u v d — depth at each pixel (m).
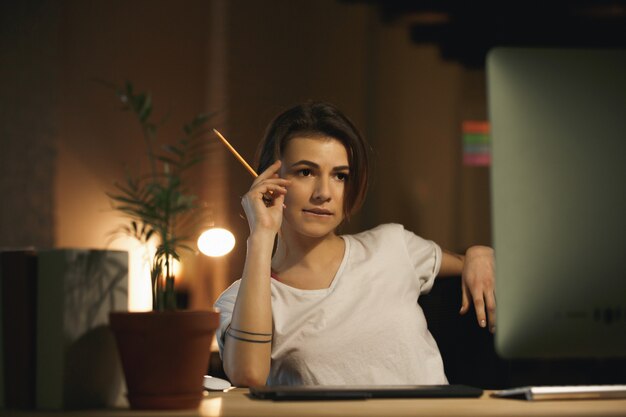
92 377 1.01
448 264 1.78
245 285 1.43
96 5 4.79
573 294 0.95
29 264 0.99
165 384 0.95
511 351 0.96
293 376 1.61
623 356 0.96
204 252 3.70
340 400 1.04
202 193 4.54
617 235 0.95
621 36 4.72
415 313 1.70
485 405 0.98
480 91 4.82
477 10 4.81
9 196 4.73
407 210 4.77
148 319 0.94
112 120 4.75
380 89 4.82
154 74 4.77
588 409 0.93
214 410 0.95
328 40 4.81
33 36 4.78
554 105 0.95
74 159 4.75
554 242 0.95
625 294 0.95
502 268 0.96
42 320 0.98
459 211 4.78
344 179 1.65
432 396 1.06
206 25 4.78
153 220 1.05
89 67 4.78
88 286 1.01
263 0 4.79
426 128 4.82
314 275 1.68
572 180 0.95
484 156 4.80
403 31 4.84
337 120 1.64
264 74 4.78
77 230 4.71
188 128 1.11
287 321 1.61
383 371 1.61
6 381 0.99
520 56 0.95
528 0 4.76
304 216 1.61
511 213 0.95
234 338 1.42
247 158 4.62
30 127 4.76
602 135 0.95
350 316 1.63
